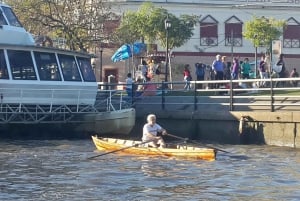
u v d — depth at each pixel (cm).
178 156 2758
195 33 7500
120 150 2864
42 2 5188
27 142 3459
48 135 3719
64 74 3644
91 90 3756
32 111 3544
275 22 6850
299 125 3105
